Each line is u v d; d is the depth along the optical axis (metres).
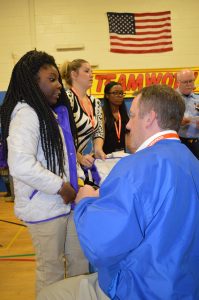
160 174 0.90
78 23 5.64
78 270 1.74
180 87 3.36
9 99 1.47
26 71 1.42
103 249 0.89
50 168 1.48
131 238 0.88
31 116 1.39
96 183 1.92
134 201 0.87
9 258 2.95
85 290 1.21
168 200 0.88
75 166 1.59
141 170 0.90
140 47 5.70
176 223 0.89
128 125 1.14
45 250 1.55
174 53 5.74
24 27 5.62
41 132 1.42
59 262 1.59
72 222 1.65
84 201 1.01
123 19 5.63
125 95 5.61
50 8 5.60
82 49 5.70
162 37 5.68
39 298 1.25
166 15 5.63
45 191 1.40
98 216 0.89
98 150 2.33
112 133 3.20
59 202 1.50
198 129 3.20
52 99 1.51
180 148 1.01
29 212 1.49
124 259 0.92
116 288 0.92
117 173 0.93
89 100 2.44
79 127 2.21
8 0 5.56
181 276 0.89
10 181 5.06
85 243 0.91
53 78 1.47
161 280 0.87
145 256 0.88
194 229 0.91
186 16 5.66
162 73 5.60
